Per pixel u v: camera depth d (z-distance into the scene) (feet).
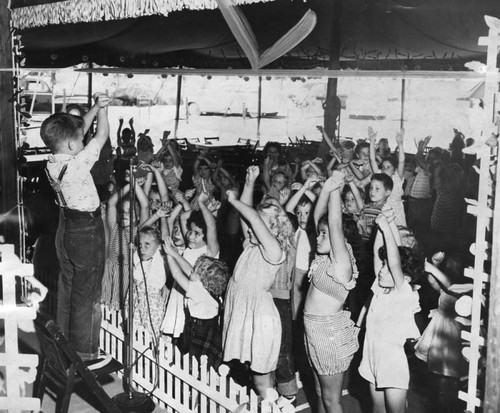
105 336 18.17
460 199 26.37
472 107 11.45
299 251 16.48
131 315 15.05
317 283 13.70
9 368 12.57
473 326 11.62
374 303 14.06
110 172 26.76
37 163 29.32
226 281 16.34
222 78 44.80
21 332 19.03
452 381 14.85
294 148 38.24
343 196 21.27
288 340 15.60
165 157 28.60
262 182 28.89
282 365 15.35
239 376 16.88
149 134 42.55
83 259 15.55
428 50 25.63
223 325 15.47
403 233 17.85
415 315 19.44
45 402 15.66
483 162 11.36
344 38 26.40
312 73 17.08
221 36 29.73
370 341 13.88
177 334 17.42
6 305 12.48
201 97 44.91
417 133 34.53
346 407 15.56
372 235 19.19
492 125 11.23
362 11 25.29
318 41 27.55
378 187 20.95
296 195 18.34
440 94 33.42
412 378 16.57
